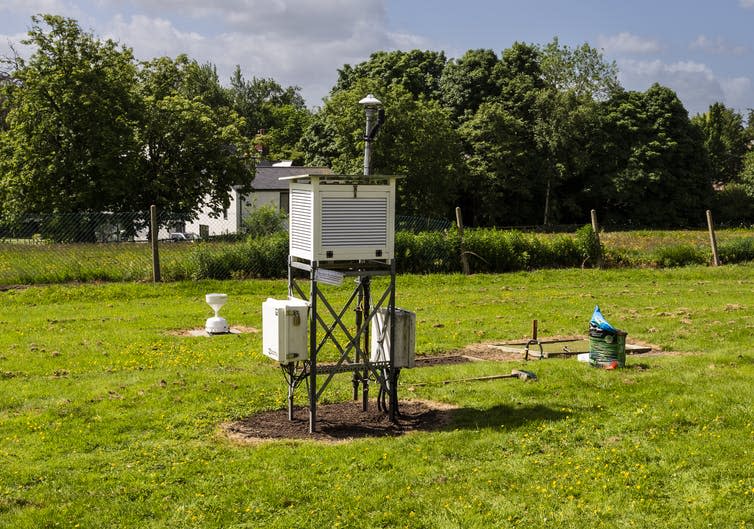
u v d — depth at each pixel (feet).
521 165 203.82
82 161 115.65
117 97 120.57
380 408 31.76
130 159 118.11
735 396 32.40
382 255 29.43
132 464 25.54
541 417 30.22
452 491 23.58
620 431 28.71
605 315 55.11
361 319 31.65
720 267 82.94
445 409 31.89
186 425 29.48
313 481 24.26
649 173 219.41
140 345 43.47
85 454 26.37
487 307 58.54
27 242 66.28
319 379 36.22
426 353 43.16
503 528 21.44
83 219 75.05
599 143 217.97
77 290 61.57
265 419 30.58
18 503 22.71
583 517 22.00
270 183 165.07
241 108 331.57
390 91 176.55
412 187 172.24
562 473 24.88
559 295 65.21
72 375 36.68
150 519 21.90
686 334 47.78
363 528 21.43
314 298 28.89
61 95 114.62
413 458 26.09
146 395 32.99
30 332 46.96
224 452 26.71
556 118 205.87
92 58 119.96
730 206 233.35
